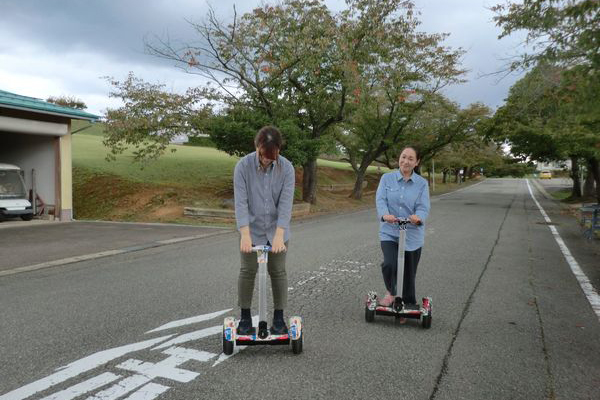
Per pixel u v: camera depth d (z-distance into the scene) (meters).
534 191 41.34
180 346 3.92
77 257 8.26
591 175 28.48
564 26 6.57
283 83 18.62
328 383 3.22
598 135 14.36
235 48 16.50
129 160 24.80
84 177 20.55
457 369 3.49
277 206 3.72
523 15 6.82
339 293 5.81
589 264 7.86
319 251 9.00
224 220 14.82
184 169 23.84
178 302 5.32
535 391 3.15
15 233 11.56
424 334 4.29
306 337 4.17
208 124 16.81
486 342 4.09
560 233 12.17
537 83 8.80
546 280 6.62
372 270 7.22
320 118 20.42
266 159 3.54
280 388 3.13
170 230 12.41
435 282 6.46
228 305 5.20
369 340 4.10
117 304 5.22
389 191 4.62
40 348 3.86
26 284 6.23
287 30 17.28
